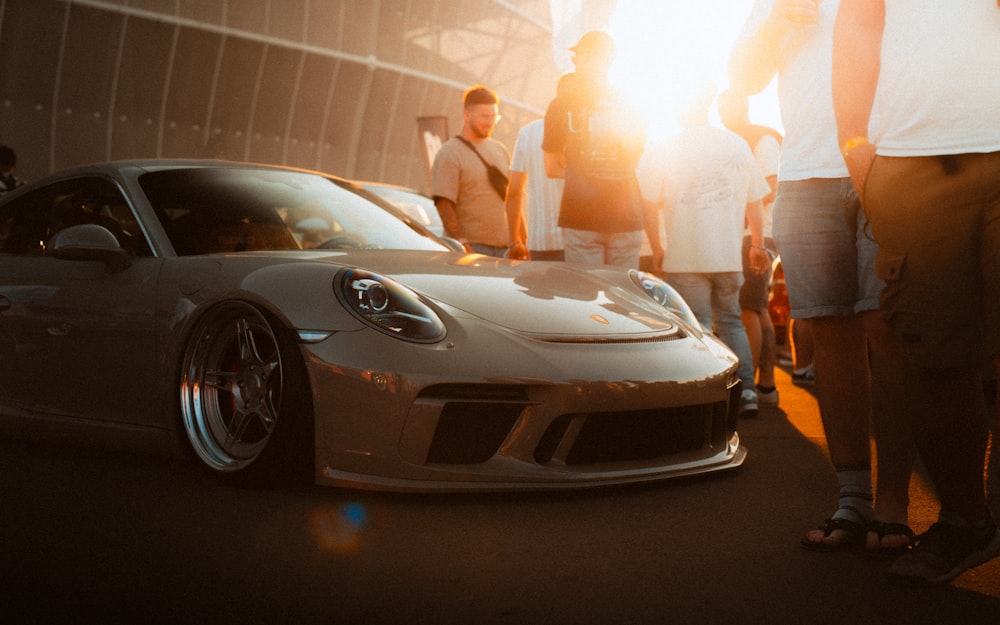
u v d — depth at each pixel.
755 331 5.30
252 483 2.96
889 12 2.12
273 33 21.69
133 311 3.31
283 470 2.92
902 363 2.36
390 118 25.14
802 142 2.59
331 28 22.98
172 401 3.20
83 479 3.17
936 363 2.04
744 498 2.94
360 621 1.91
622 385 2.95
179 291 3.22
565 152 4.78
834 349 2.55
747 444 3.95
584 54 4.72
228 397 3.18
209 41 20.64
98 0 18.67
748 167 5.08
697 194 4.98
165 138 20.55
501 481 2.84
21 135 18.47
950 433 2.09
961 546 2.13
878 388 2.40
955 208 1.99
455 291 3.13
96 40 18.97
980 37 2.00
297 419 2.88
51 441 3.67
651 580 2.17
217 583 2.13
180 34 20.09
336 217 3.93
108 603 1.99
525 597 2.06
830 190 2.54
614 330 3.17
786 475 3.29
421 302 2.96
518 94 29.56
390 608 1.99
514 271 3.53
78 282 3.52
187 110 20.77
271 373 3.01
